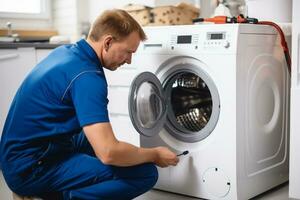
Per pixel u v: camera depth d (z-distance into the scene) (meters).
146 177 1.96
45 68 1.77
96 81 1.68
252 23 2.24
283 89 2.47
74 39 4.08
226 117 2.14
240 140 2.15
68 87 1.69
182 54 2.25
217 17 2.33
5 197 2.45
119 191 1.89
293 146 2.10
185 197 2.35
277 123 2.45
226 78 2.11
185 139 2.33
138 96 2.17
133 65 2.59
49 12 4.32
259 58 2.24
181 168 2.35
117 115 2.76
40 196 1.90
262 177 2.35
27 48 3.30
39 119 1.75
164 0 3.54
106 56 1.80
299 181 2.11
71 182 1.84
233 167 2.14
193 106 2.46
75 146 2.14
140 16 3.00
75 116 1.78
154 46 2.38
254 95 2.23
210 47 2.15
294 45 2.05
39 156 1.78
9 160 1.79
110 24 1.76
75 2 4.04
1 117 3.19
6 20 4.00
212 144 2.21
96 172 1.84
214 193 2.23
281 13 2.65
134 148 1.80
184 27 2.26
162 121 2.29
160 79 2.36
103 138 1.62
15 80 3.25
